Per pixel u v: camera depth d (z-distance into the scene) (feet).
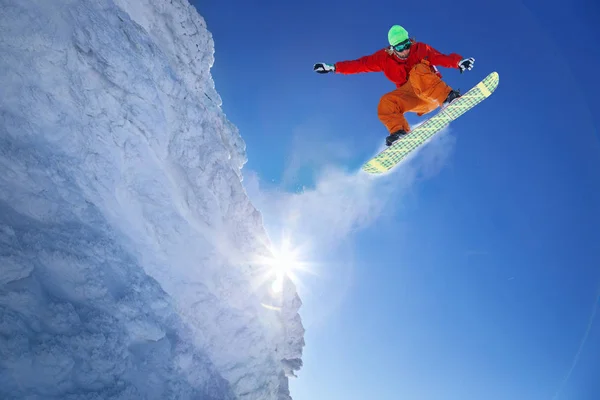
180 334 15.99
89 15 16.15
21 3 14.30
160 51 19.08
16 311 11.54
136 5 19.52
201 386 15.97
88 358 12.37
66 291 12.96
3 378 10.63
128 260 15.20
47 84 14.55
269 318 20.35
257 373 18.56
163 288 16.43
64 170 14.33
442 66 19.52
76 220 14.08
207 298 17.69
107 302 13.67
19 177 13.04
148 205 16.79
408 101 20.04
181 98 19.04
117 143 16.10
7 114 13.46
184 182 18.29
